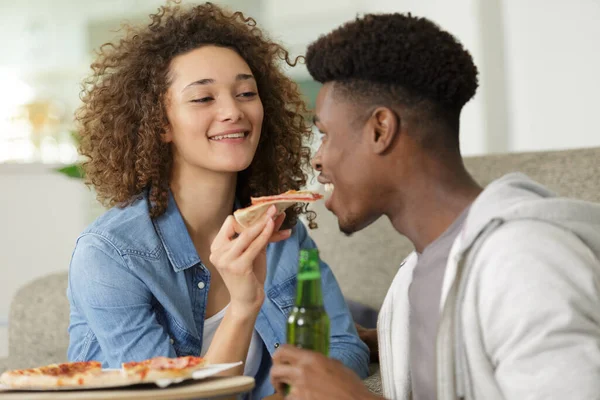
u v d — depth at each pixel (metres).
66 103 4.70
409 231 1.21
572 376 0.96
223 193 1.87
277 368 1.09
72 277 1.78
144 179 1.83
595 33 3.88
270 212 1.54
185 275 1.81
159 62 1.83
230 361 1.59
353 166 1.18
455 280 1.08
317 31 5.05
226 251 1.58
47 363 2.64
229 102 1.78
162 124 1.83
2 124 4.65
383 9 4.78
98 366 1.20
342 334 1.94
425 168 1.17
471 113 4.29
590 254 1.06
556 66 4.02
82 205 3.52
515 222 1.07
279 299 1.89
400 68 1.14
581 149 2.38
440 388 1.09
